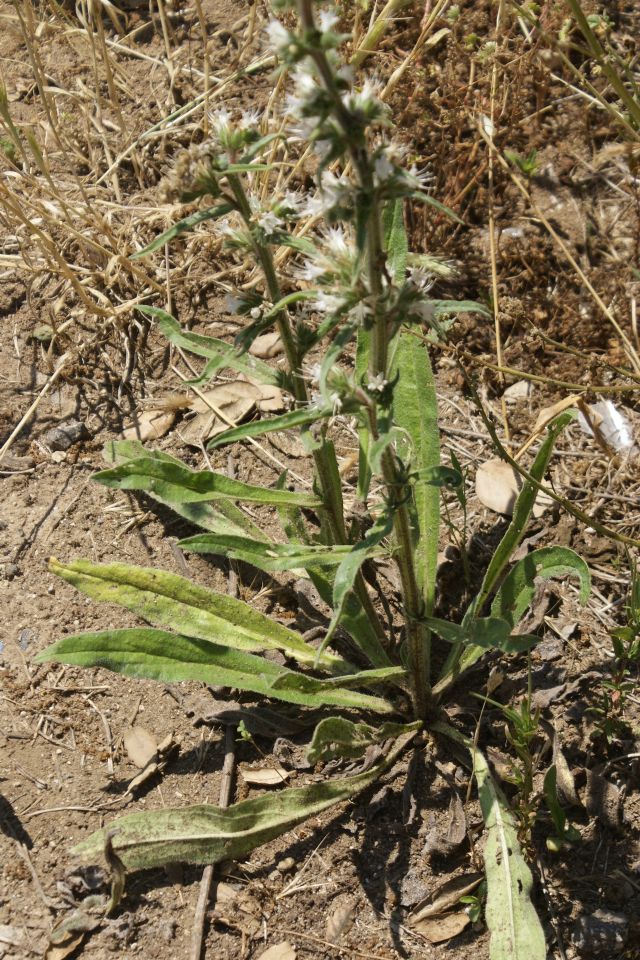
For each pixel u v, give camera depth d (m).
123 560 0.86
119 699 0.81
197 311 0.96
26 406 0.92
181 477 0.75
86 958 0.74
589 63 1.01
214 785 0.78
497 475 0.87
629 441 0.88
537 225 0.96
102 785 0.78
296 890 0.75
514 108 0.98
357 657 0.82
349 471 0.88
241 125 0.69
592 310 0.92
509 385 0.92
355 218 0.65
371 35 0.97
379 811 0.77
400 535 0.73
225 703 0.80
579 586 0.83
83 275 0.97
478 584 0.84
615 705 0.79
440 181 0.97
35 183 0.94
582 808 0.77
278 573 0.85
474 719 0.80
